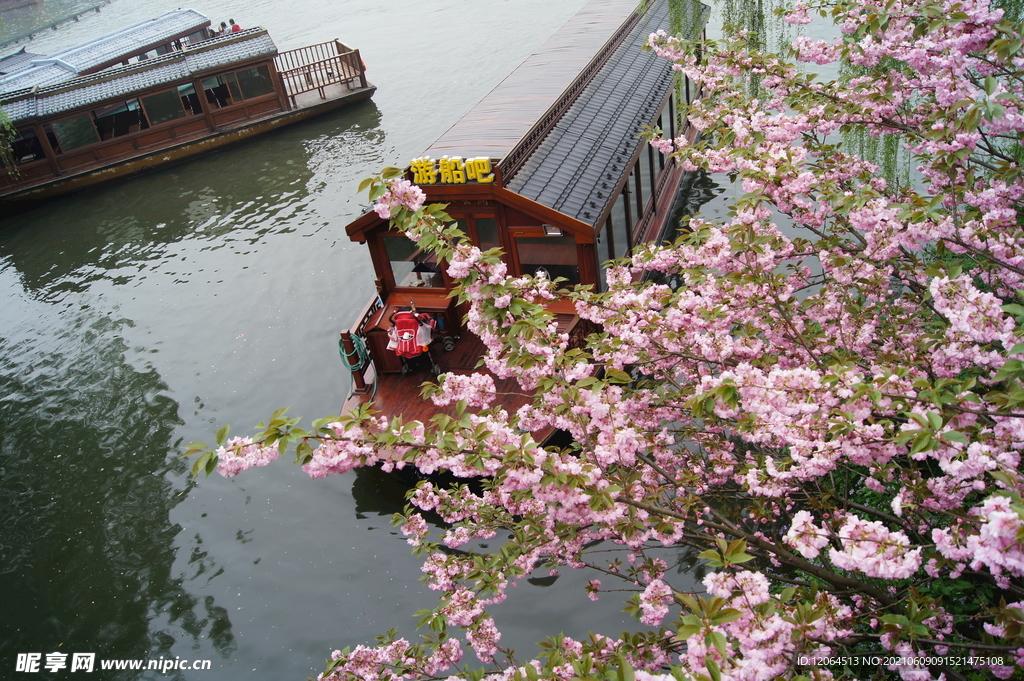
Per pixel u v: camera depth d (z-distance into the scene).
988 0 6.28
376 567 11.22
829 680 4.80
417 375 13.84
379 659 6.95
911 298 8.49
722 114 10.48
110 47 36.97
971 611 6.86
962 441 4.29
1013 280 6.89
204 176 29.02
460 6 45.88
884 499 8.67
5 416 16.73
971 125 5.41
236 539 12.22
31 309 21.50
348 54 33.31
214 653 10.36
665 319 7.19
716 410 6.36
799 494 8.49
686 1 13.40
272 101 32.34
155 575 11.84
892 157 9.91
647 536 6.70
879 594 6.41
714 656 4.18
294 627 10.52
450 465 5.57
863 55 8.09
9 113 28.17
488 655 6.89
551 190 13.38
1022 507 3.61
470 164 12.79
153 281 21.72
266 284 20.27
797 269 9.20
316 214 23.92
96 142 29.81
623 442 5.71
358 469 12.87
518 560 7.62
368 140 29.27
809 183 6.84
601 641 6.21
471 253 5.86
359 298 18.78
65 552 12.66
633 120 16.86
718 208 19.44
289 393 15.78
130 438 15.30
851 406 5.34
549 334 6.20
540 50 20.56
